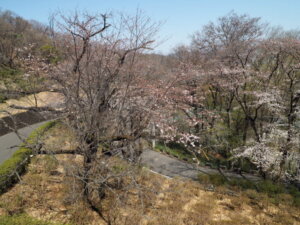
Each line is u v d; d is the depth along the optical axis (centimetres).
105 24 477
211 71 1322
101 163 488
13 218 385
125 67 540
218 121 1488
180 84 1121
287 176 1009
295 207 804
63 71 634
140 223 547
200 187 916
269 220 697
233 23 1905
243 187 973
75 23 464
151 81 805
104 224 501
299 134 965
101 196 591
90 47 494
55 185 612
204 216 658
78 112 486
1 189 533
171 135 880
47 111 754
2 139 1027
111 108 535
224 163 1314
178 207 683
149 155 1321
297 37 1356
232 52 1274
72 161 538
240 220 668
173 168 1182
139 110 597
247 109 1216
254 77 1220
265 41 1159
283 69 1121
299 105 1056
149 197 675
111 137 526
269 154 1008
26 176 634
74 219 484
